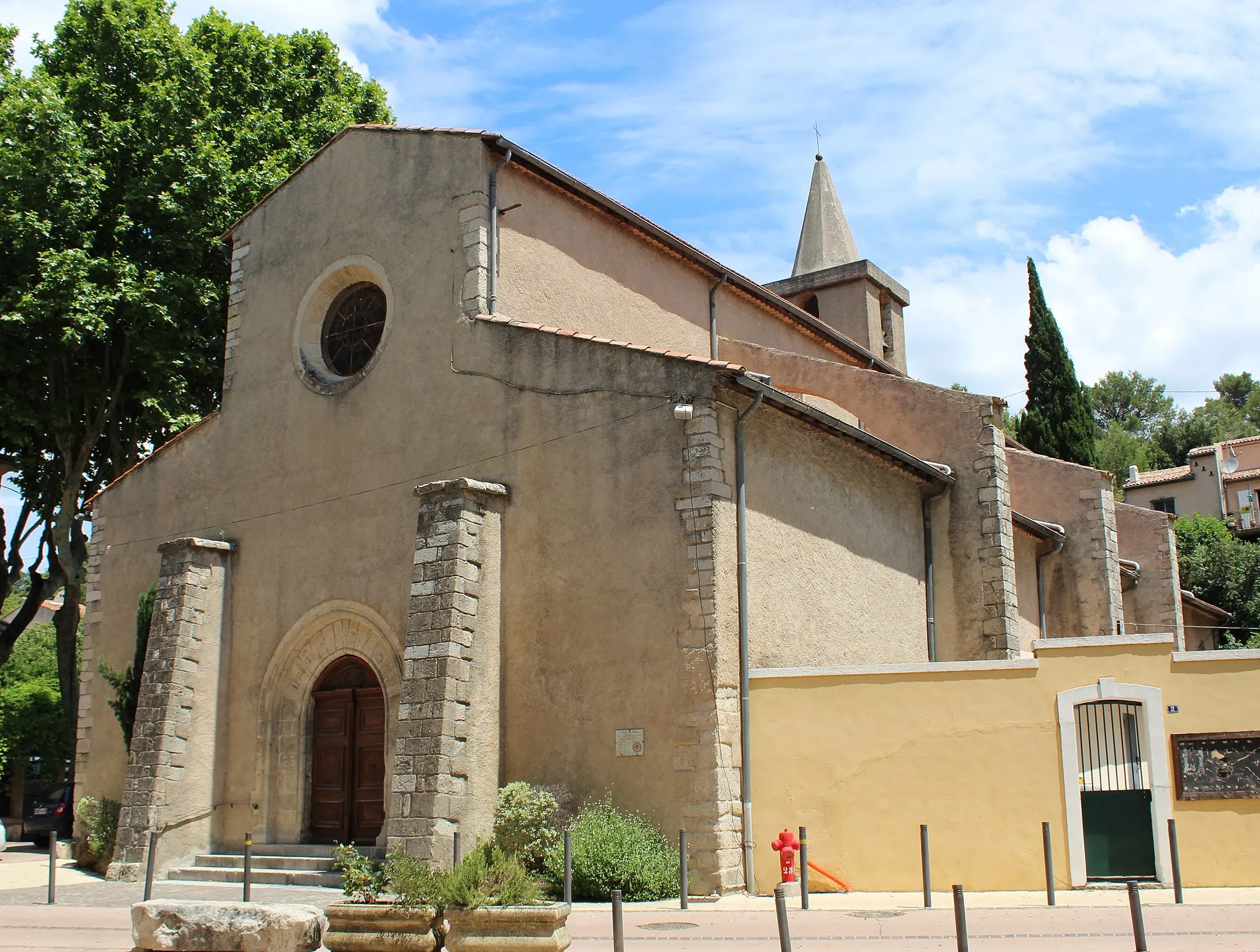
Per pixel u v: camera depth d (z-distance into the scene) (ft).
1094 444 137.69
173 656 60.03
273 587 61.98
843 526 56.95
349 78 103.65
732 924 37.14
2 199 79.51
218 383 88.99
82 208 81.46
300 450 63.05
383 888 32.22
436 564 51.19
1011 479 82.02
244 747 60.59
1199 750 43.42
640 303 66.74
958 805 44.83
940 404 67.82
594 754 48.29
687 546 47.67
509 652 51.88
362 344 63.82
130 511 70.90
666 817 45.80
